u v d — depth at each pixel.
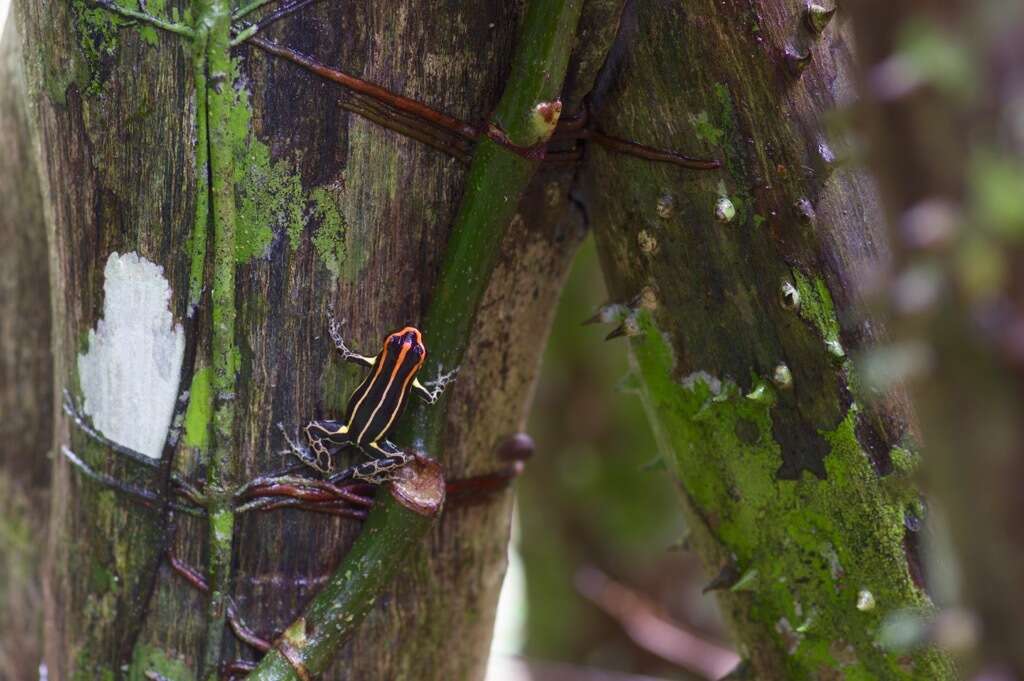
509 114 0.58
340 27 0.57
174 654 0.59
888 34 0.40
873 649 0.58
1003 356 0.37
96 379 0.59
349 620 0.58
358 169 0.58
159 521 0.59
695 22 0.57
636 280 0.59
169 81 0.57
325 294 0.58
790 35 0.57
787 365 0.58
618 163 0.59
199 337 0.58
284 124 0.57
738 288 0.58
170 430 0.58
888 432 0.58
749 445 0.59
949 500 0.41
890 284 0.41
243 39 0.57
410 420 0.58
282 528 0.58
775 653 0.59
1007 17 0.36
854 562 0.58
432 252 0.59
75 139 0.58
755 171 0.58
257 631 0.59
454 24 0.58
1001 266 0.37
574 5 0.57
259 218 0.58
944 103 0.38
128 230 0.58
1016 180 0.36
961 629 0.42
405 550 0.58
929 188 0.38
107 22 0.57
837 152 0.57
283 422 0.58
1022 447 0.38
